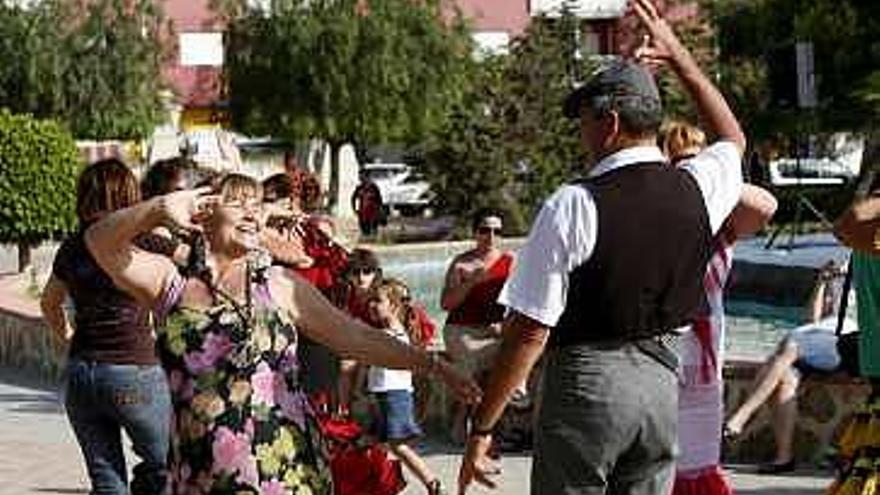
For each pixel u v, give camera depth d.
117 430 8.34
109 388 8.11
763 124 38.00
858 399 11.27
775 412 11.47
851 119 37.38
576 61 37.47
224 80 45.97
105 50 48.31
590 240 5.71
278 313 5.84
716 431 7.05
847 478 6.90
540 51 37.25
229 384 5.74
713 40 40.56
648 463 5.88
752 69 38.41
